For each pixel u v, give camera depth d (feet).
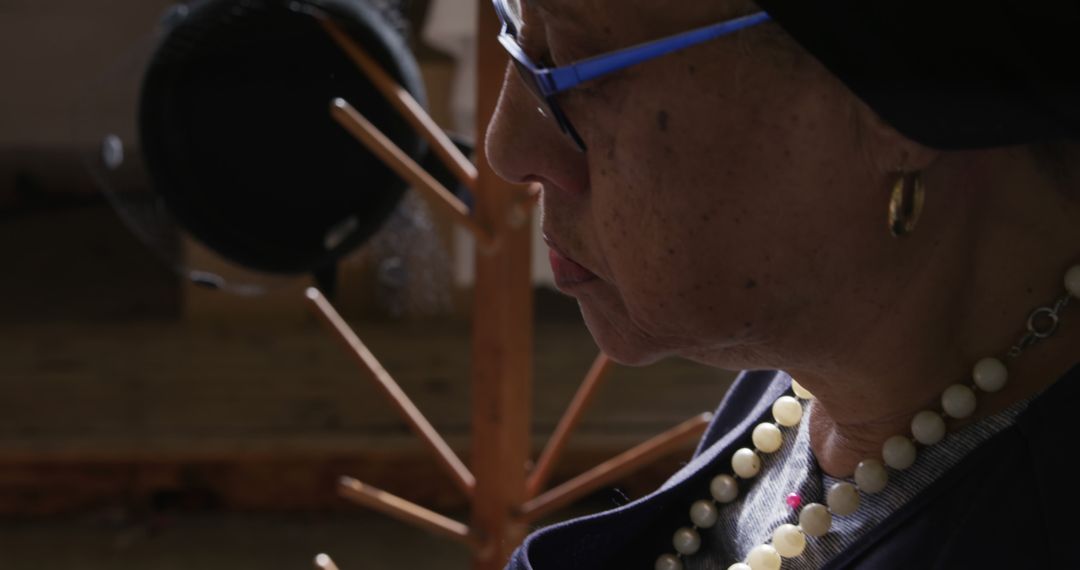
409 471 10.56
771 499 2.37
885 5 1.57
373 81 4.56
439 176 5.09
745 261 1.86
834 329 1.93
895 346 1.94
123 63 5.32
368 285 13.55
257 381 12.16
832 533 2.12
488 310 4.95
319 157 4.53
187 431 10.91
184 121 4.43
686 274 1.88
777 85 1.75
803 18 1.62
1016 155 1.85
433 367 12.43
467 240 7.13
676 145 1.82
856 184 1.79
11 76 18.65
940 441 1.99
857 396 2.05
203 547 10.12
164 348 13.14
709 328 1.92
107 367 12.50
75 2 18.28
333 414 11.33
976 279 1.92
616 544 2.53
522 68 1.95
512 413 4.98
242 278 5.37
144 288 15.61
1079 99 1.58
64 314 14.42
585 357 12.91
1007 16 1.54
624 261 1.96
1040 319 1.91
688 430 4.77
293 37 4.42
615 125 1.89
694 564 2.53
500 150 2.10
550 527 2.42
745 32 1.74
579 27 1.85
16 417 11.17
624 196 1.91
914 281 1.89
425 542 10.26
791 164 1.78
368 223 4.68
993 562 1.77
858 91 1.65
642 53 1.79
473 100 6.57
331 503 10.64
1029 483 1.79
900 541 1.91
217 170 4.49
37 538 10.27
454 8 6.24
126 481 10.58
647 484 10.26
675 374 12.41
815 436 2.26
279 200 4.56
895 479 2.05
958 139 1.65
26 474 10.49
